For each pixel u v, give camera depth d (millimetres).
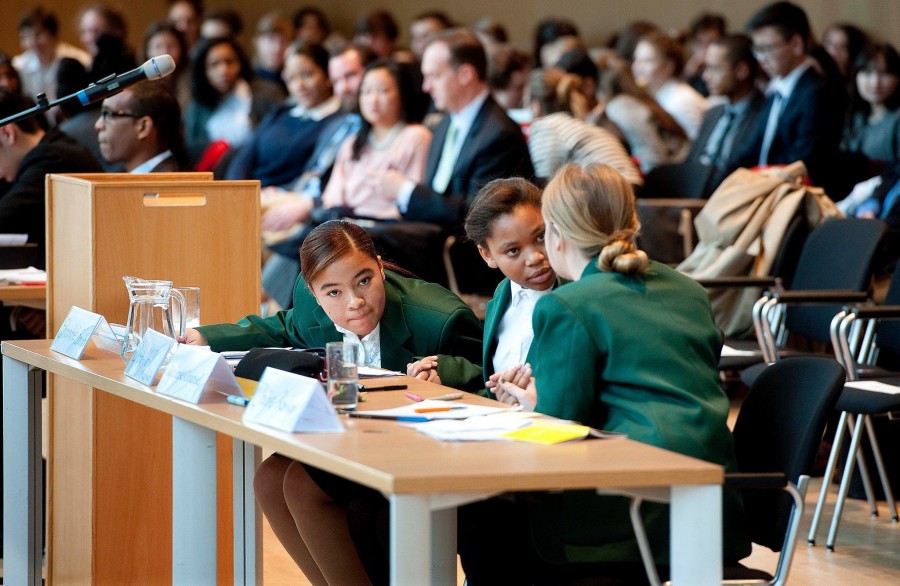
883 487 8289
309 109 14492
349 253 5531
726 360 8570
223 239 6441
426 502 3553
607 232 4695
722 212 9867
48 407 6539
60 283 6582
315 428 4164
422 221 11297
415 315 5777
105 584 6176
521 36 20375
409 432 4172
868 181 12000
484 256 5590
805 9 15977
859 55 13367
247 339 5992
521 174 11195
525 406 4664
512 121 11430
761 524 4734
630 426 4410
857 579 6879
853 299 8391
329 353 4512
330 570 5379
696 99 14703
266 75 18469
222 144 14984
